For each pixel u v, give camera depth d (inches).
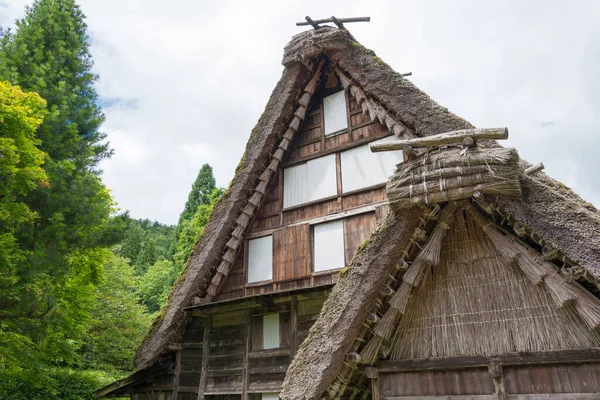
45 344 407.5
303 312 294.8
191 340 349.7
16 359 386.6
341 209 315.6
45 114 417.4
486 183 178.2
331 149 337.4
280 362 292.4
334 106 351.3
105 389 350.9
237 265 347.6
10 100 324.5
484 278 197.3
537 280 175.2
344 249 302.8
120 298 752.3
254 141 345.7
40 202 374.3
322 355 189.8
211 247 330.0
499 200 182.4
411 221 198.4
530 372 176.2
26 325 346.9
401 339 202.7
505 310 188.7
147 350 320.5
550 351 173.8
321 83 363.6
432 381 191.8
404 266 198.5
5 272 324.8
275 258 330.3
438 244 197.8
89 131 493.0
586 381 166.6
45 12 495.2
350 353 192.2
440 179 185.2
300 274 312.7
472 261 201.5
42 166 394.6
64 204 393.7
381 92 299.3
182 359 341.7
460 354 189.2
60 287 423.2
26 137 348.8
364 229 299.1
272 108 346.6
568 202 174.4
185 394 334.0
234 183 341.1
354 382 215.3
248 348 310.3
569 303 169.8
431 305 202.4
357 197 312.5
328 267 304.7
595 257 160.4
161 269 1232.8
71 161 443.5
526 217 176.6
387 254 198.2
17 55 449.4
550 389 170.9
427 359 193.5
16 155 319.3
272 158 350.0
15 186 341.1
